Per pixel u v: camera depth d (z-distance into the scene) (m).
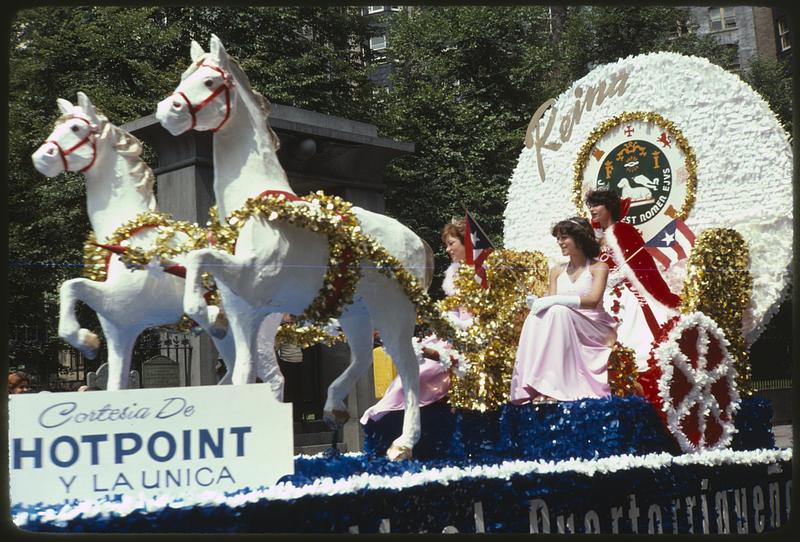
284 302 5.75
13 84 13.59
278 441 4.64
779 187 8.28
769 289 7.88
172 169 10.95
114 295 6.32
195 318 5.31
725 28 21.02
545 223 9.58
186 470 4.45
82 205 13.30
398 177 17.27
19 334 12.38
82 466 4.28
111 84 15.18
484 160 18.50
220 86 5.71
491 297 6.96
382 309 6.15
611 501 5.81
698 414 6.78
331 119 11.99
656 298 7.70
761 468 7.03
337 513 4.56
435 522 4.95
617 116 9.21
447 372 7.04
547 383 6.47
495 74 19.50
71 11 14.41
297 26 16.98
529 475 5.36
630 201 8.50
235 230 5.58
